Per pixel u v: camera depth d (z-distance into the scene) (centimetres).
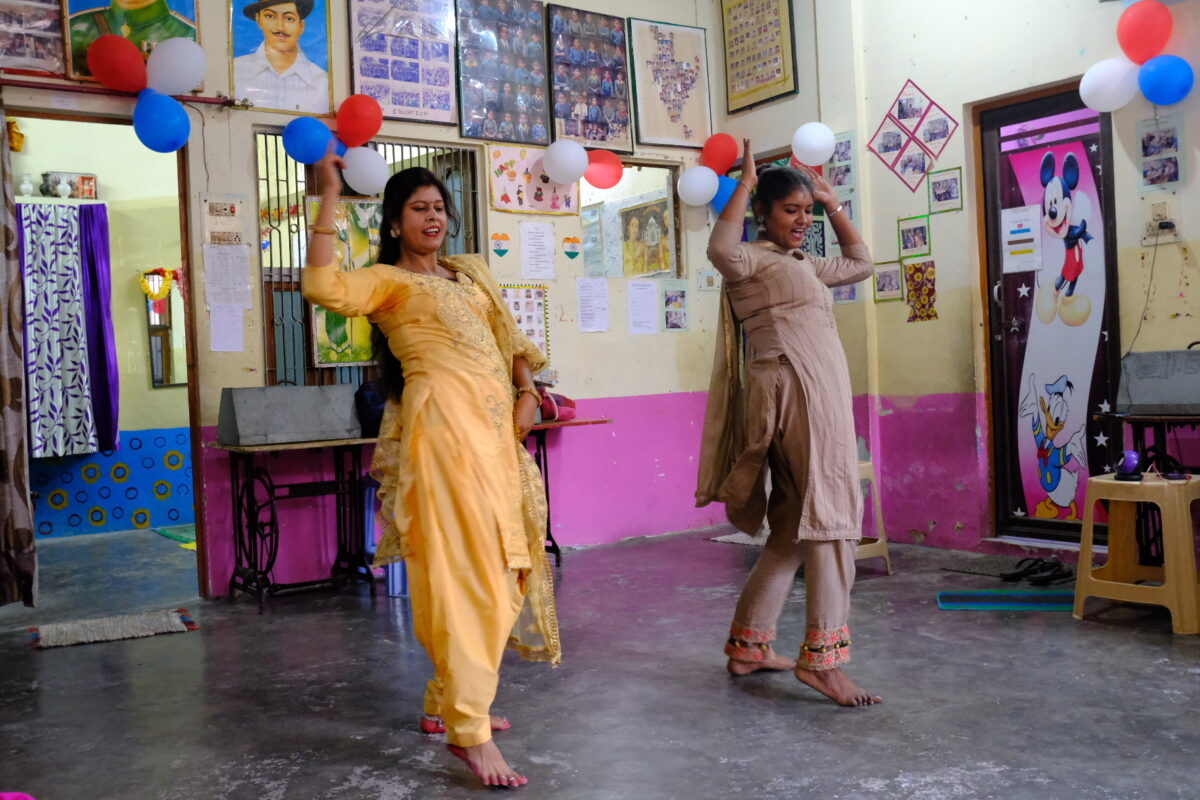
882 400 570
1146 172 448
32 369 709
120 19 468
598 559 555
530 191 586
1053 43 480
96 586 538
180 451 771
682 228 650
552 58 592
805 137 558
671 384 643
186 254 490
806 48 598
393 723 295
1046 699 290
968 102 516
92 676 358
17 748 284
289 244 518
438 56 554
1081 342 489
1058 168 494
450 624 238
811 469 287
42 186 726
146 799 244
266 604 472
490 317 262
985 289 526
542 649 272
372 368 543
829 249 591
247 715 307
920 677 316
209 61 489
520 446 265
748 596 323
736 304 307
